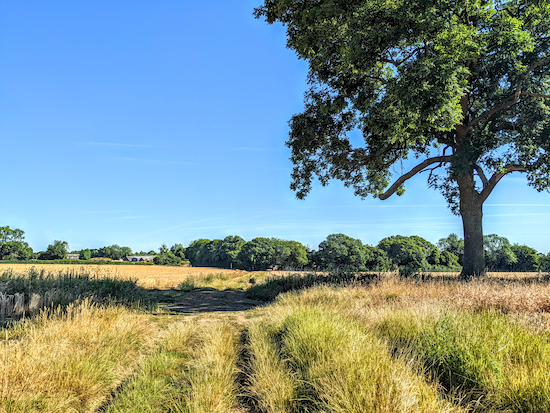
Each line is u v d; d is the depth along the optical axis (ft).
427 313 20.54
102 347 17.35
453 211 67.67
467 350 13.64
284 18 53.98
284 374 14.03
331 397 10.94
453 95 37.14
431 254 262.67
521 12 49.52
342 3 41.98
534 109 46.62
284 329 21.08
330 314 22.90
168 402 12.48
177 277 78.07
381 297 32.24
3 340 18.37
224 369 15.37
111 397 13.37
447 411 9.76
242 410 12.18
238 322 27.99
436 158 55.98
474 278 41.42
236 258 292.61
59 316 22.62
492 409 10.52
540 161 49.96
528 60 47.91
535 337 15.79
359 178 70.08
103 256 471.62
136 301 34.94
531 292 26.25
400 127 47.14
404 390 10.20
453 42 38.81
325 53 49.65
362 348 14.34
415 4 38.81
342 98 52.60
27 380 12.34
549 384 10.90
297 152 59.26
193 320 28.30
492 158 53.57
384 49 43.55
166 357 17.11
